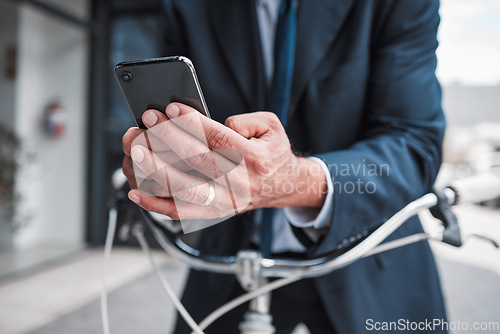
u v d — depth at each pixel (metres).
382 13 0.49
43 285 2.26
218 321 0.63
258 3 0.54
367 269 0.52
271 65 0.54
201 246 0.61
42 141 3.10
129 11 3.15
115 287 2.21
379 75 0.48
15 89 2.83
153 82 0.25
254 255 0.43
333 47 0.50
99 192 3.20
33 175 3.02
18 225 2.89
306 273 0.41
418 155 0.42
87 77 3.19
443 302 0.55
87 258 2.84
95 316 1.82
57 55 3.17
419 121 0.45
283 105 0.47
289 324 0.67
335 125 0.49
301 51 0.49
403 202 0.40
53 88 3.20
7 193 2.78
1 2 2.68
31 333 1.63
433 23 0.49
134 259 2.79
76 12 3.17
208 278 0.62
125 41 3.18
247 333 0.44
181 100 0.26
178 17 0.58
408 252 0.53
